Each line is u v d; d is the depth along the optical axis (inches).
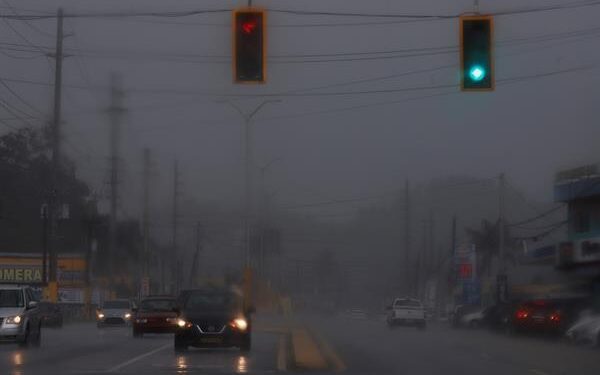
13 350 2116.1
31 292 2301.9
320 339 2748.5
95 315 5172.2
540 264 4409.5
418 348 2352.4
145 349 2183.8
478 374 1561.3
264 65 1465.3
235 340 2033.7
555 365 1788.9
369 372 1581.0
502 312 3597.4
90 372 1515.7
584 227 4005.9
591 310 2952.8
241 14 1462.8
